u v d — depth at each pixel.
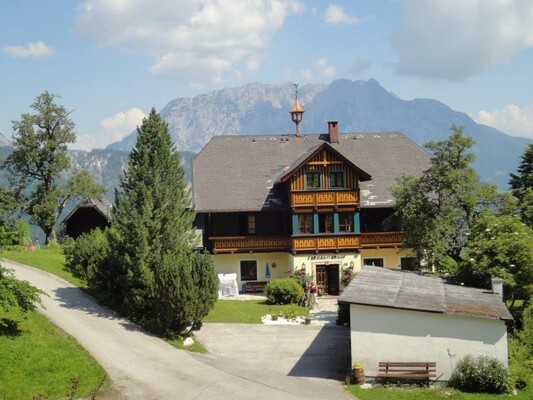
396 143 52.06
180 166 34.34
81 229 57.97
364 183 47.62
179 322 30.36
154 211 32.78
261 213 46.59
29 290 25.20
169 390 22.77
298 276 43.53
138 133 33.78
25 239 51.16
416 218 35.41
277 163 49.53
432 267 36.75
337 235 44.41
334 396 22.91
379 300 25.69
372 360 25.14
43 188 63.34
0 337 24.80
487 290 29.05
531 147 45.62
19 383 21.55
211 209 44.97
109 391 22.41
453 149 35.62
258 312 38.34
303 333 33.25
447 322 24.83
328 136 52.62
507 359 24.64
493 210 35.34
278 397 22.48
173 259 31.05
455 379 24.61
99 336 28.59
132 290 31.53
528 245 29.92
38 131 62.69
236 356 28.59
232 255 45.88
